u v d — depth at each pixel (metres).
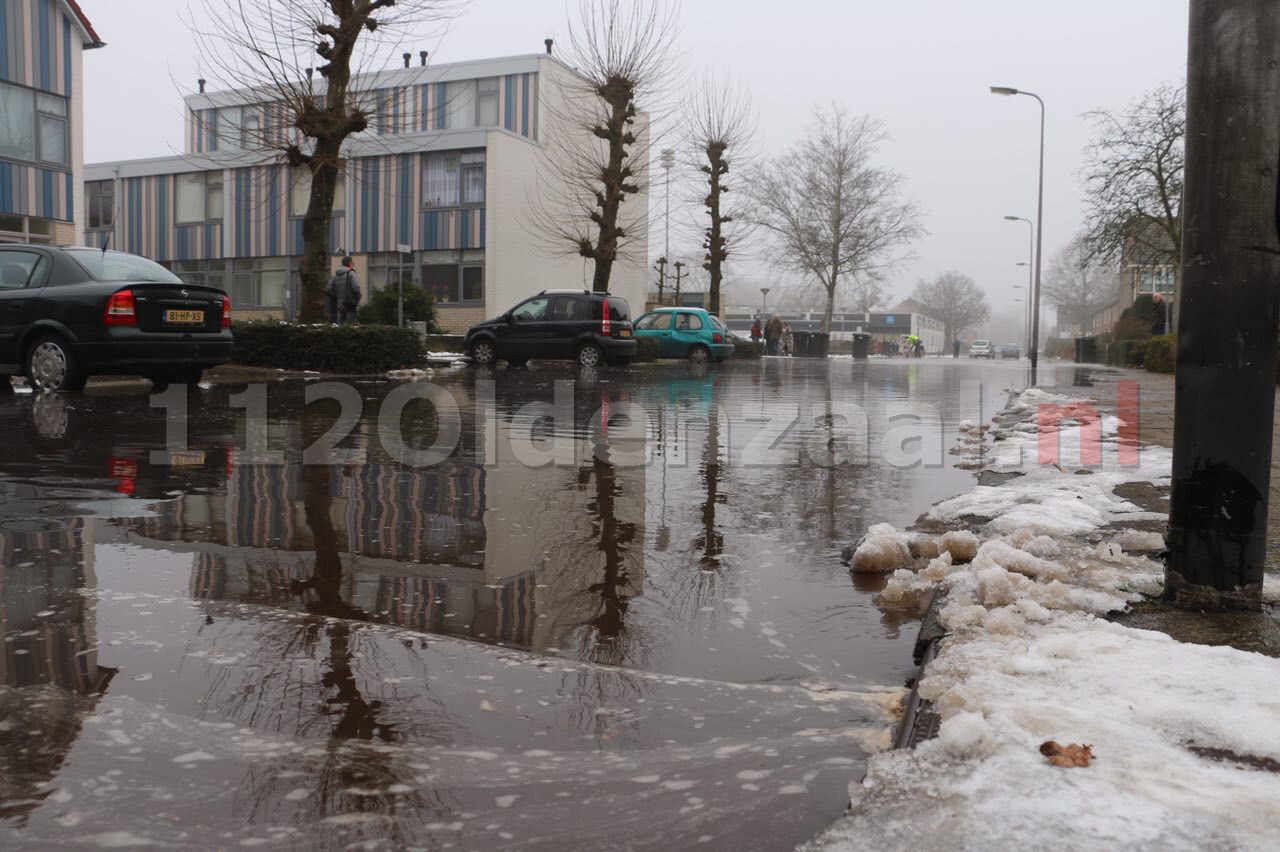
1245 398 2.75
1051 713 1.99
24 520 4.27
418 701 2.32
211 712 2.22
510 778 1.93
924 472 6.13
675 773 1.95
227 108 34.81
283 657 2.59
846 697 2.39
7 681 2.38
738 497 5.17
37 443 6.69
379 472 5.78
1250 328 2.73
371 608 3.06
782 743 2.10
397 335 16.52
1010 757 1.81
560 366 21.98
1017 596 2.86
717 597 3.28
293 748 2.05
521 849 1.66
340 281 21.33
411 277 33.09
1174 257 23.08
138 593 3.15
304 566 3.56
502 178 32.12
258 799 1.83
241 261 35.50
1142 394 12.87
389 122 32.56
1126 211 23.05
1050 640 2.44
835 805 1.80
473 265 32.28
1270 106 2.69
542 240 34.31
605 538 4.14
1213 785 1.69
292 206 34.22
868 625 3.00
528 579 3.46
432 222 32.66
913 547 3.81
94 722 2.15
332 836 1.70
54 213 24.44
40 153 24.09
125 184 37.03
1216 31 2.72
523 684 2.45
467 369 19.58
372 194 33.41
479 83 35.44
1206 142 2.76
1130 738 1.88
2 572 3.40
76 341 9.91
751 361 30.98
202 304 10.65
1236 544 2.79
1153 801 1.64
